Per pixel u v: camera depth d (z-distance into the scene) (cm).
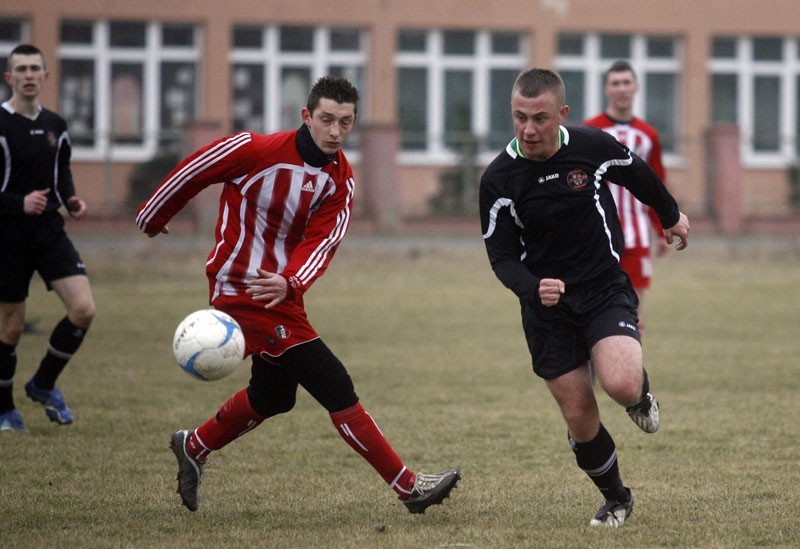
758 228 8719
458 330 4191
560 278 1712
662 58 10169
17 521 1716
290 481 2005
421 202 8762
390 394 2895
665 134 10200
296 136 1703
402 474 1719
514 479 2017
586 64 10069
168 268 6178
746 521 1709
